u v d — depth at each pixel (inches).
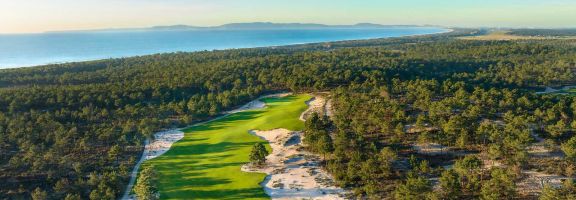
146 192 2625.5
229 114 5206.7
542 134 3560.5
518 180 2743.6
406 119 3708.2
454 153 3270.2
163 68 7770.7
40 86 6151.6
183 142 4109.3
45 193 2728.8
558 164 2952.8
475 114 3823.8
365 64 7121.1
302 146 3720.5
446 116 3870.6
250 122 4687.5
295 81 5861.2
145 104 5191.9
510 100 4173.2
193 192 2881.4
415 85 5014.8
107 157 3582.7
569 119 3737.7
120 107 4965.6
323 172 3144.7
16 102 4699.8
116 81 6579.7
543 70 6771.7
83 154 3636.8
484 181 2652.6
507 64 7504.9
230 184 3002.0
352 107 4119.1
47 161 3277.6
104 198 2664.9
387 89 4891.7
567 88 6264.8
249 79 6373.0
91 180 2915.8
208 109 5118.1
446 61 7805.1
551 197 2294.5
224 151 3762.3
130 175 3250.5
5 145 3683.6
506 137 3080.7
